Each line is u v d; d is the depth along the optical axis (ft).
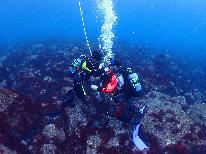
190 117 11.17
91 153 9.46
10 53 27.78
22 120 9.58
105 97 11.19
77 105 10.68
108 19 17.79
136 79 8.39
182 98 13.53
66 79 14.51
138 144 9.41
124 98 8.66
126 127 10.12
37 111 10.19
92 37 40.40
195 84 21.04
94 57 8.57
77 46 26.76
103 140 9.72
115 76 8.36
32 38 45.06
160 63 23.94
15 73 18.95
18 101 9.88
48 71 17.60
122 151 9.51
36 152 9.29
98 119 10.43
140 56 25.99
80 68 8.94
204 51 40.63
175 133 10.18
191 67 25.91
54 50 25.67
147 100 11.95
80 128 10.06
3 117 9.27
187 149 9.80
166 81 17.75
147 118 10.65
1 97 9.73
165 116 10.75
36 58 21.95
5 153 8.58
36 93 14.46
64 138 9.77
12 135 9.12
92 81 11.72
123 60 22.57
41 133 9.70
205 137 10.19
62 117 10.27
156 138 10.00
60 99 11.28
